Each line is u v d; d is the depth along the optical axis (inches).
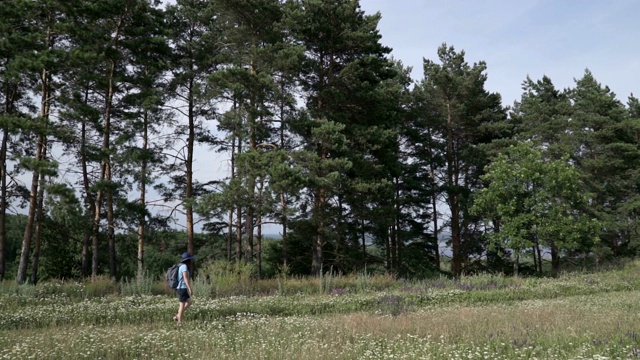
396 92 1218.6
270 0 1046.4
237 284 785.6
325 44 1134.4
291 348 336.8
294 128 1058.1
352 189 1103.6
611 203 1723.7
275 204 967.0
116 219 994.7
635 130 1638.8
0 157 968.3
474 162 1513.3
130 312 533.6
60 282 776.3
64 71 908.6
